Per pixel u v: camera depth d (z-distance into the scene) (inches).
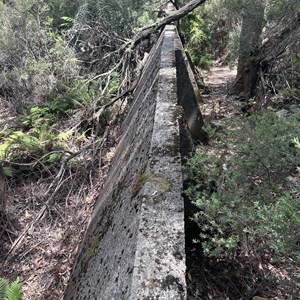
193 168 102.8
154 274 54.2
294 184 101.0
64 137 277.1
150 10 427.5
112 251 78.0
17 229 208.1
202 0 339.6
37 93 363.3
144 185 77.1
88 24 409.4
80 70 396.8
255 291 94.7
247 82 283.1
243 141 111.3
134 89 300.7
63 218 209.3
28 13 389.7
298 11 222.2
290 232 67.8
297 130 106.3
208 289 98.5
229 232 98.5
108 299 62.1
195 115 184.1
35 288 166.7
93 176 240.4
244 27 274.8
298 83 223.0
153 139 94.1
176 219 66.0
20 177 251.6
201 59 421.7
